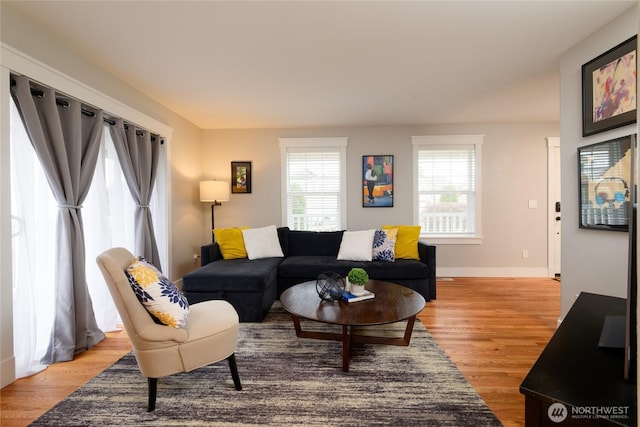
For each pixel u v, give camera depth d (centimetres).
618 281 197
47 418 151
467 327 260
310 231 413
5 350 178
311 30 204
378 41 218
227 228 409
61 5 178
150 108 322
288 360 206
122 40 215
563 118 238
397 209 443
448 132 434
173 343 157
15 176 190
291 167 453
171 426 146
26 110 188
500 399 164
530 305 317
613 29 195
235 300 279
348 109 367
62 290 211
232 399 165
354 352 216
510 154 431
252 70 263
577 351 94
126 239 295
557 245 430
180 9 182
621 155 191
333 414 153
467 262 437
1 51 174
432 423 146
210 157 451
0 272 176
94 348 227
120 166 280
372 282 275
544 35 212
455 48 228
